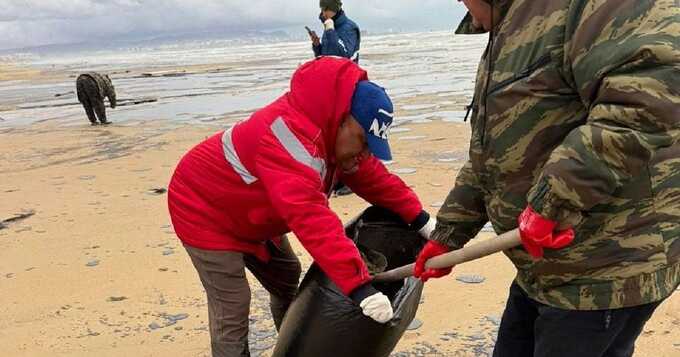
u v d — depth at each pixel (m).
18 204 7.14
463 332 3.76
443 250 2.50
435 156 8.12
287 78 25.39
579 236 2.01
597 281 2.03
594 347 2.09
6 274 5.01
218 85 24.20
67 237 5.83
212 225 2.98
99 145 11.12
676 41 1.70
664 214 1.97
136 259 5.16
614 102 1.76
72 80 37.28
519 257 2.20
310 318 2.71
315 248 2.56
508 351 2.52
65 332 4.05
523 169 2.06
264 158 2.66
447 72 22.19
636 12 1.75
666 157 1.93
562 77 1.93
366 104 2.60
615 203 1.95
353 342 2.63
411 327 3.86
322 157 2.65
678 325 3.67
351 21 7.30
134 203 6.86
